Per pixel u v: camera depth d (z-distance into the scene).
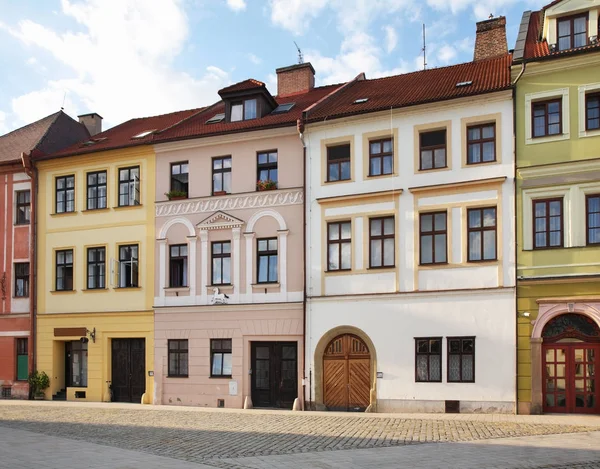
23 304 31.47
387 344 24.30
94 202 30.75
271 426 19.72
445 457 14.03
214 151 28.44
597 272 21.81
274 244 26.98
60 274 31.00
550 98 23.05
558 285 22.23
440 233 24.22
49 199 31.48
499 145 23.50
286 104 30.64
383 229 25.09
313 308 25.64
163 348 28.28
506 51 29.02
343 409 24.86
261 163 27.67
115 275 29.67
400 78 29.61
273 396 26.30
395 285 24.47
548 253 22.52
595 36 23.05
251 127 27.30
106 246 30.02
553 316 22.25
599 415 21.64
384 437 17.16
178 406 27.14
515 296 22.72
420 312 23.98
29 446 15.62
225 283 27.56
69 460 13.68
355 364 24.95
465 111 24.11
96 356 29.55
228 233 27.70
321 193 26.09
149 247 29.12
